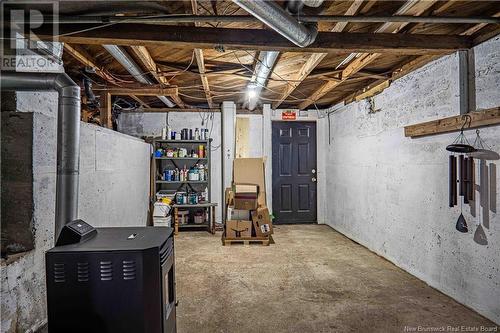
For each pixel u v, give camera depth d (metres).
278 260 3.78
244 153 5.78
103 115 4.10
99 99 4.12
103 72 3.56
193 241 4.70
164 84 4.01
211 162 5.75
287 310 2.52
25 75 1.63
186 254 4.04
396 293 2.84
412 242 3.28
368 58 3.05
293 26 1.88
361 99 4.44
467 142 2.56
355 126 4.66
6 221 1.74
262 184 4.95
